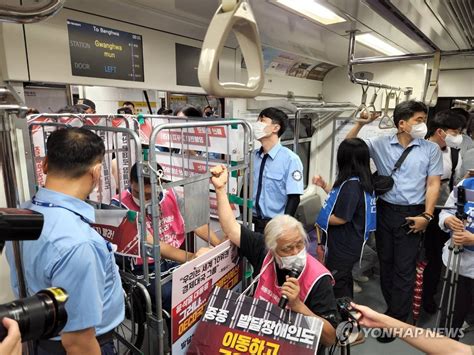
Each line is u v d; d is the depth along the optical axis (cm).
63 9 195
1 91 78
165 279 127
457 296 204
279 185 238
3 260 181
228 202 162
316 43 316
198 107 322
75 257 102
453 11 192
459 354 89
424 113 221
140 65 245
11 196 80
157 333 129
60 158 111
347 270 227
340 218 219
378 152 245
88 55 212
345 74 483
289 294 131
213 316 127
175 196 186
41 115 169
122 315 133
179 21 243
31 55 187
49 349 125
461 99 425
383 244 246
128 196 167
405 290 230
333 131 437
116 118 192
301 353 114
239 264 174
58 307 62
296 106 347
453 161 276
